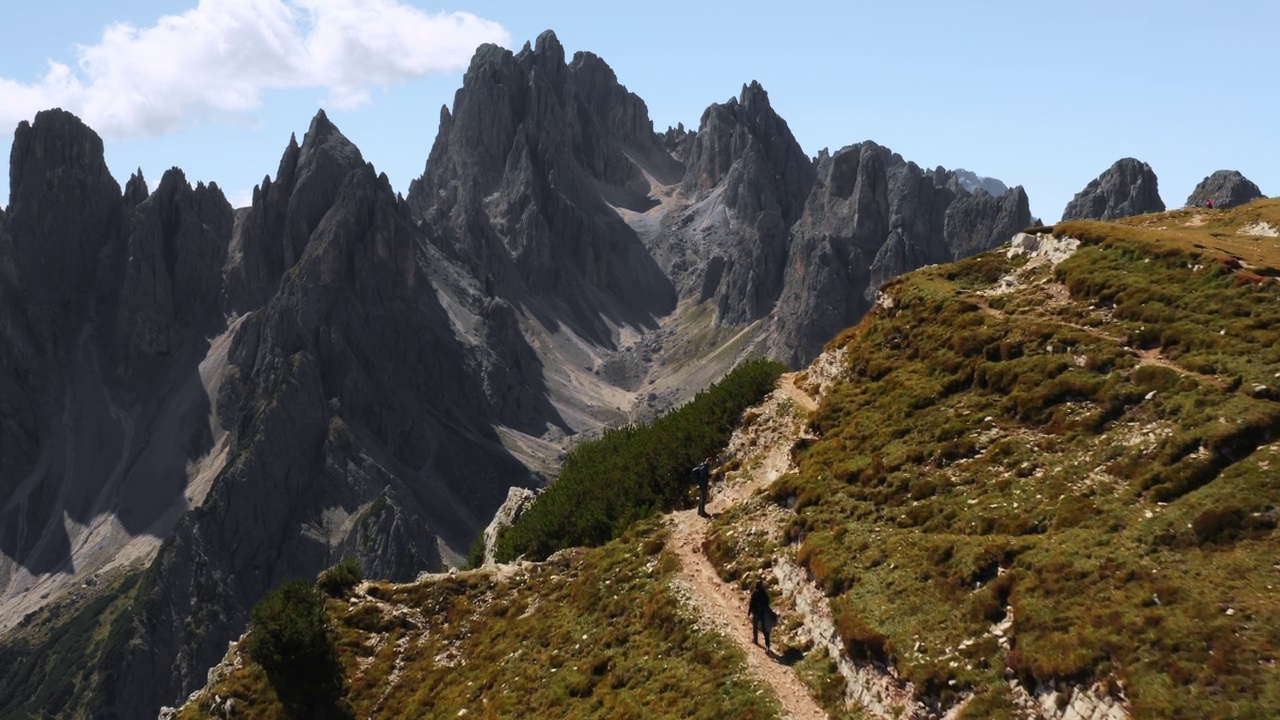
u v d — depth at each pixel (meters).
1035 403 55.66
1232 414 45.28
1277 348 49.00
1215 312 55.19
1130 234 68.31
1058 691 36.53
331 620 76.88
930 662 41.16
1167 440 46.06
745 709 44.97
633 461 88.31
